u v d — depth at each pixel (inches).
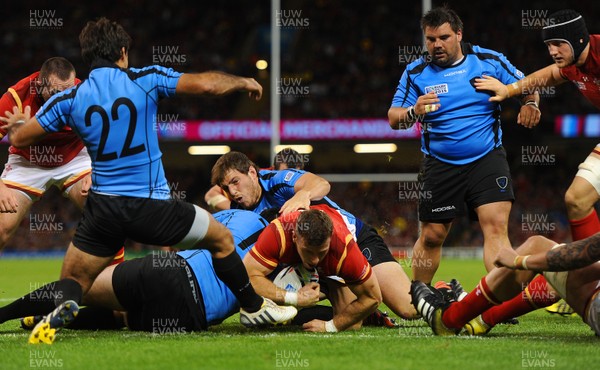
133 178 667.4
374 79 3922.2
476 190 956.0
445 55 943.0
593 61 827.4
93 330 803.4
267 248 759.1
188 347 651.5
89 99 660.1
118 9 4239.7
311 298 767.1
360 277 739.4
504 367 563.5
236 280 720.3
